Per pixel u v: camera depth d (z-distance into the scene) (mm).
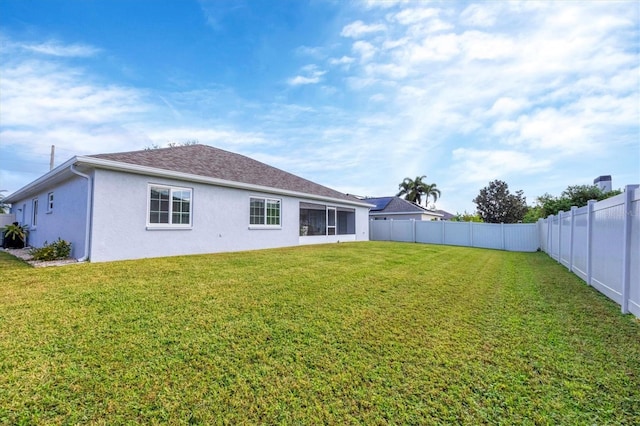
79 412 2566
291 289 6383
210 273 7703
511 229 19500
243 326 4375
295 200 16734
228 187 12820
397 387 2965
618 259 5512
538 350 3713
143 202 9969
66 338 3848
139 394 2807
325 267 9062
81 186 9648
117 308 4957
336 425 2467
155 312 4832
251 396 2814
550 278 8234
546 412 2594
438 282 7480
